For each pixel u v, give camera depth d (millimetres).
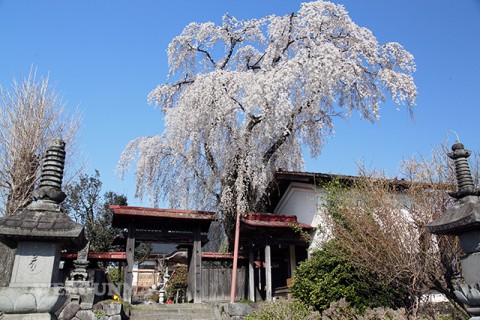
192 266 13414
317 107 14086
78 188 21203
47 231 4613
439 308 9383
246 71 16172
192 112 14562
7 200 11961
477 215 5312
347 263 9320
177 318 10992
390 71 14891
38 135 12617
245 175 14531
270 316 8680
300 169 16828
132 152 16578
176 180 16125
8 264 10289
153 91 17438
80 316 9680
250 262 13914
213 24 17047
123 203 21812
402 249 7836
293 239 13344
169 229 13430
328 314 8016
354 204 9906
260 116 14578
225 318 10516
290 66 14023
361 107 16156
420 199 8555
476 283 5273
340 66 14008
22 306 4270
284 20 15773
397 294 9062
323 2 15562
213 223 17984
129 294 12188
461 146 6234
